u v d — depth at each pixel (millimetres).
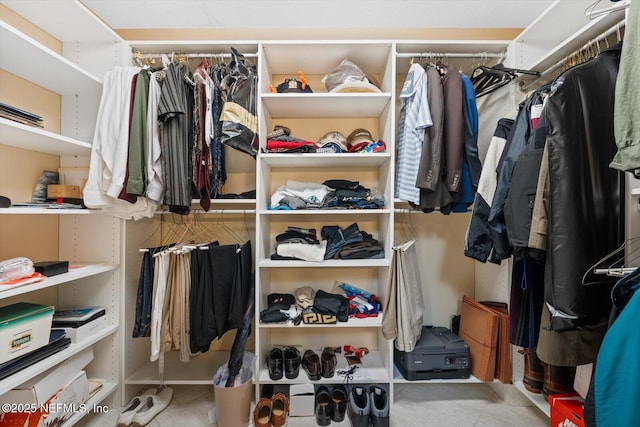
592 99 866
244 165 1837
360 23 1764
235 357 1364
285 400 1377
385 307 1420
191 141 1353
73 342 1252
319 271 1839
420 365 1472
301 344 1810
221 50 1547
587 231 815
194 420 1383
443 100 1317
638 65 659
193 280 1379
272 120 1833
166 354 1742
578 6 1203
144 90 1274
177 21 1729
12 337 981
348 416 1394
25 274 1044
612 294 715
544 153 903
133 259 1582
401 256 1414
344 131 1839
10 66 1200
